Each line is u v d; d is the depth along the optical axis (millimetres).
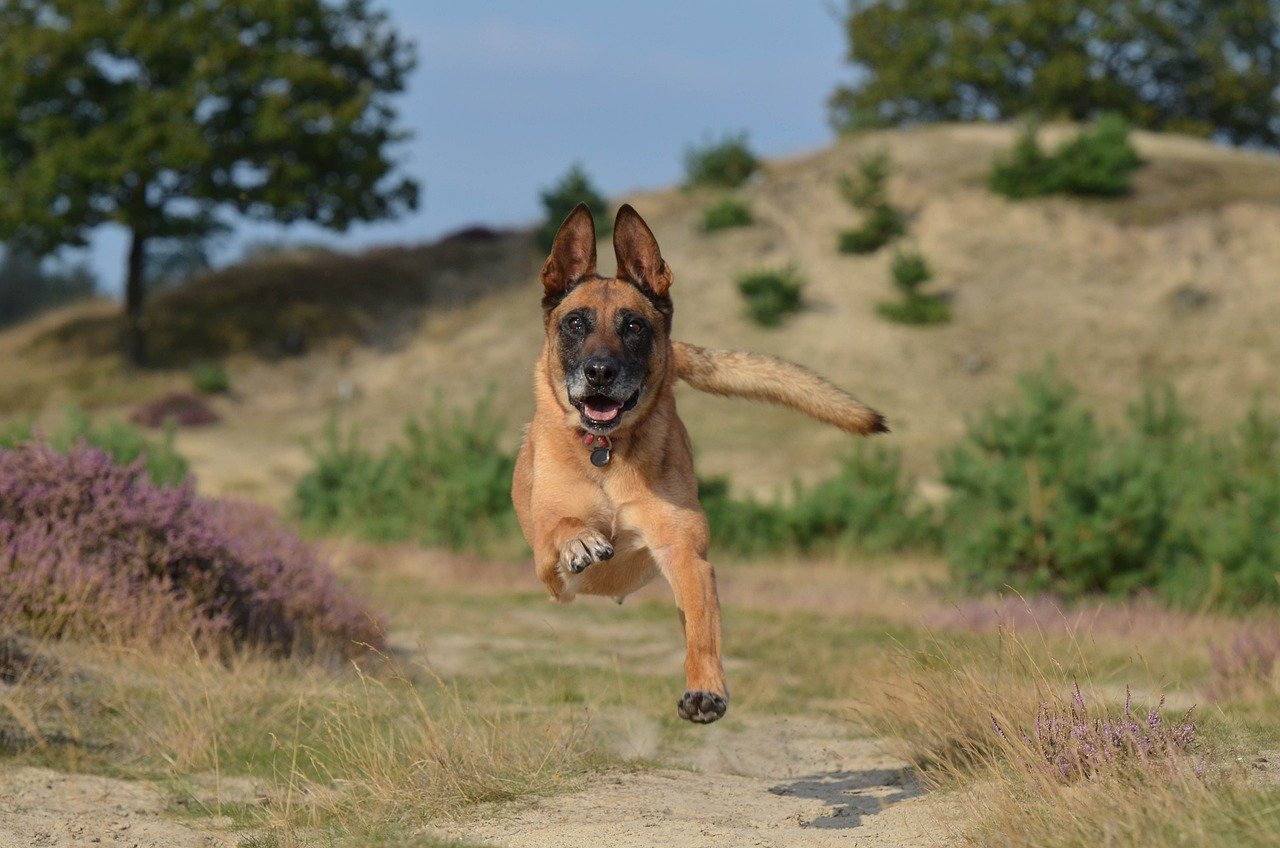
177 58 38000
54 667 7523
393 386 38781
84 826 5152
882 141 49500
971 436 15953
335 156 39906
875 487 22047
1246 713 6801
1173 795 4316
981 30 56219
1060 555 13961
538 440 5723
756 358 6648
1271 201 40812
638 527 5480
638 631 12945
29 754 6105
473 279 46188
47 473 9070
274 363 40156
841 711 8141
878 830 4883
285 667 8461
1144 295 37719
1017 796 4871
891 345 36875
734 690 9047
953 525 17062
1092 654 9578
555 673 9562
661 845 4539
